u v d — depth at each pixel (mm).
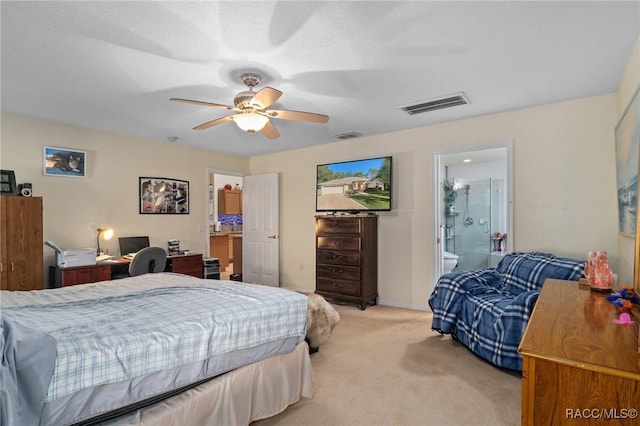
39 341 1294
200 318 1818
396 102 3410
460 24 2049
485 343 2799
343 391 2408
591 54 2426
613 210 3189
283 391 2121
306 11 1918
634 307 1617
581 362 1075
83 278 3846
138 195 4836
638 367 1030
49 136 4008
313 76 2775
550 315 1564
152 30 2115
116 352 1446
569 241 3414
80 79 2836
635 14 1938
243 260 6363
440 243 4398
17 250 3354
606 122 3225
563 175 3445
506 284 3264
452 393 2371
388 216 4703
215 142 5223
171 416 1607
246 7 1883
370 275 4637
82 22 2029
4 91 3096
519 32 2137
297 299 2266
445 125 4199
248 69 2645
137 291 2332
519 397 2314
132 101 3350
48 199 3998
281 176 5957
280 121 4121
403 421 2053
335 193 5168
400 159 4590
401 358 2961
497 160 6414
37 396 1220
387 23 2037
